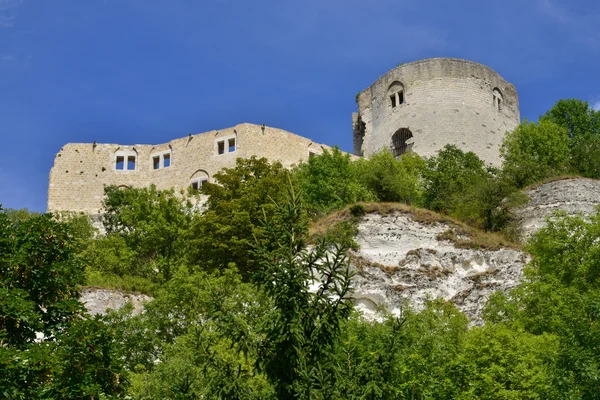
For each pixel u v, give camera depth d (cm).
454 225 4262
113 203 5628
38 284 2092
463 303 3884
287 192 2064
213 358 1897
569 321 2508
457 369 2478
